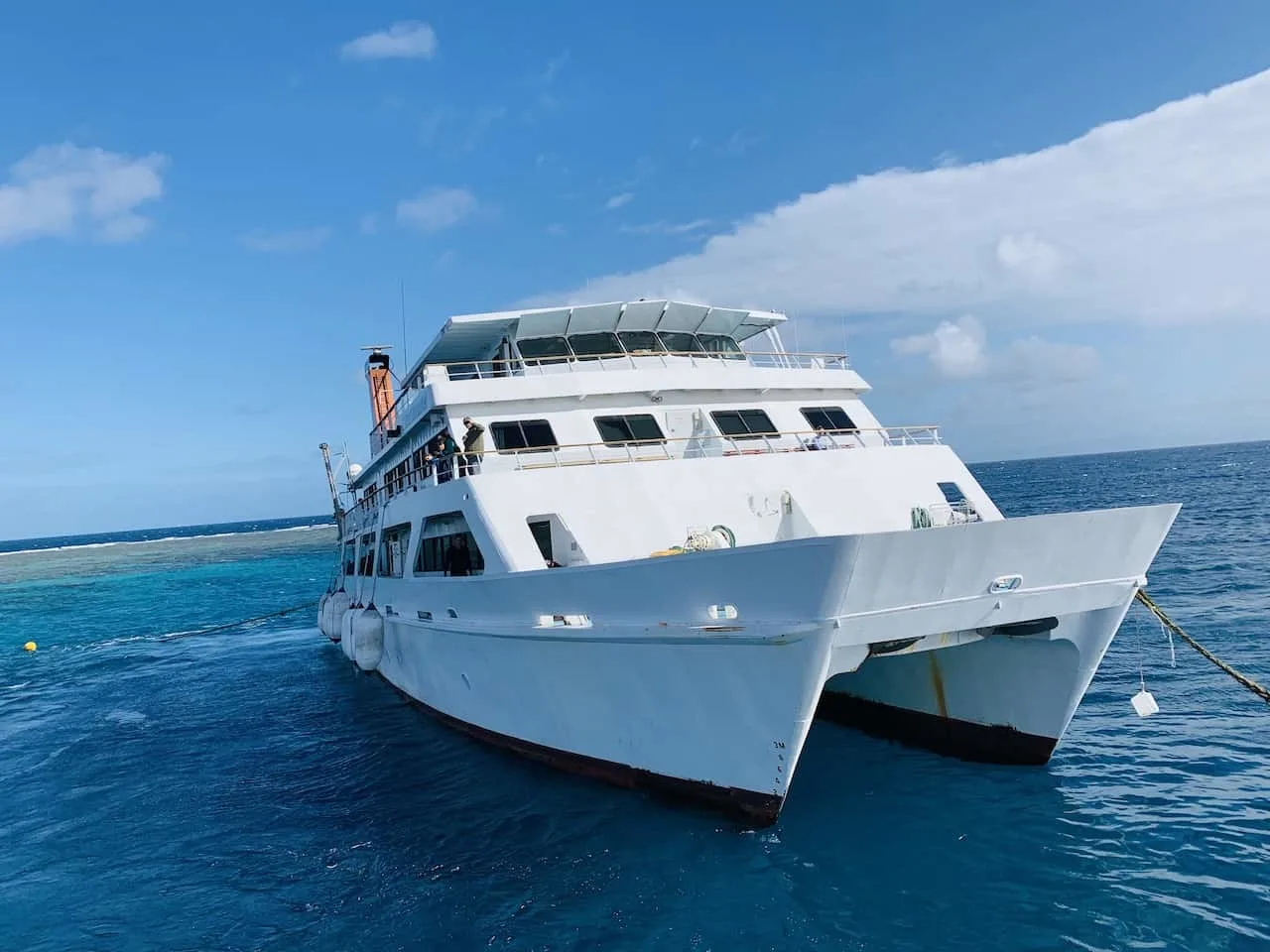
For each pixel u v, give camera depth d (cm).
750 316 1533
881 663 1196
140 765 1482
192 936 835
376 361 2556
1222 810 912
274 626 3422
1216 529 3619
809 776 1074
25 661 2912
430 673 1447
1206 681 1411
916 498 1216
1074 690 971
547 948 740
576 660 1018
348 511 2397
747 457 1190
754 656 819
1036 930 718
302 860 994
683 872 845
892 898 776
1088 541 870
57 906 930
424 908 835
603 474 1143
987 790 1001
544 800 1062
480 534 1109
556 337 1434
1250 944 680
